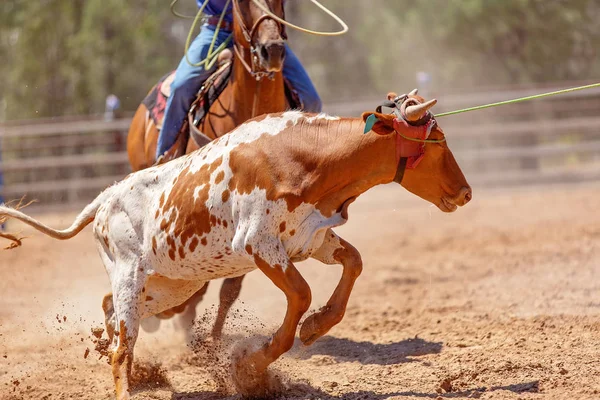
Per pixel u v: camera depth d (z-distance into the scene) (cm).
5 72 4469
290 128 797
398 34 3934
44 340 1170
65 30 4369
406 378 858
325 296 1436
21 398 897
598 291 1213
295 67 1136
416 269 1627
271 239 765
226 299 1031
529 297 1227
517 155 2909
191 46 1153
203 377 954
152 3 4659
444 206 798
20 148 2878
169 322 1295
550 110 3194
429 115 775
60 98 4438
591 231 1839
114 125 2861
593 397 729
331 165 777
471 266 1588
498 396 754
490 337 1004
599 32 3872
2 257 2008
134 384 924
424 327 1117
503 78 3825
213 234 800
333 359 978
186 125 1104
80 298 1484
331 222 783
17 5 4331
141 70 4569
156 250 834
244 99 1055
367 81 4928
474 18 3625
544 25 3681
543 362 851
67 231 903
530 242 1794
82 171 3431
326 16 4897
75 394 905
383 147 774
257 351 788
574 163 3819
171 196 827
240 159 788
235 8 1066
